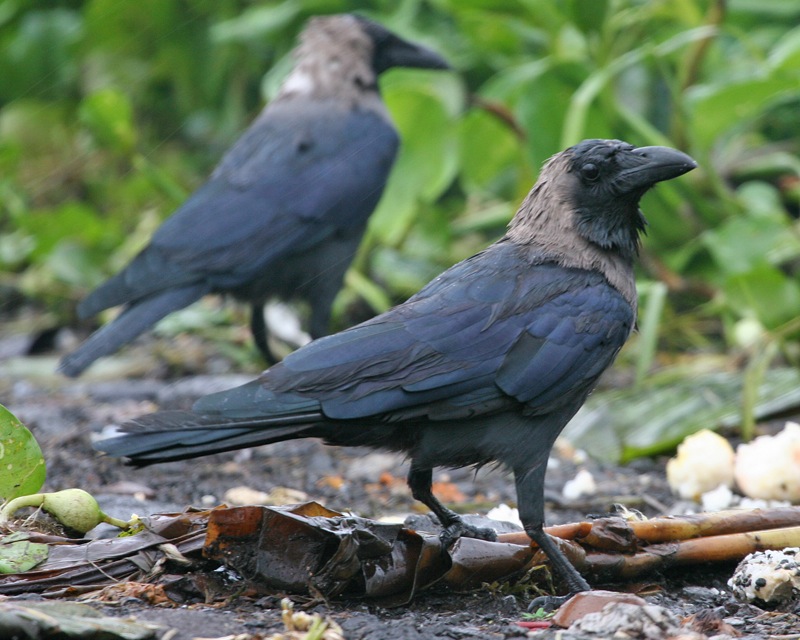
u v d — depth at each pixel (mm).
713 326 13688
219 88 17828
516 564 6496
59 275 15219
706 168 13656
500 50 16000
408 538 6203
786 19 16547
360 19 12211
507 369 6594
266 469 9602
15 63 18031
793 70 13156
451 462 6723
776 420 10664
